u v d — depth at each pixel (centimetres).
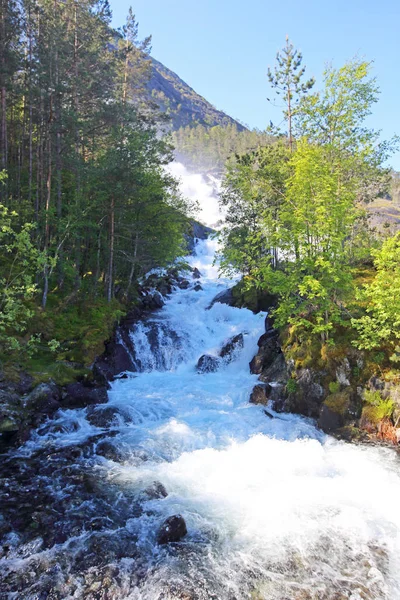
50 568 736
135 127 2638
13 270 2139
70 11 2678
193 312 2948
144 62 3578
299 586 707
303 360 1580
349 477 1115
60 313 2109
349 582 720
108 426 1430
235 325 2639
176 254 3216
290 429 1413
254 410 1590
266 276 1659
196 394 1781
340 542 830
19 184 2691
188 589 694
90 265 2909
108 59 3138
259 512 934
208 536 844
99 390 1659
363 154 1814
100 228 2547
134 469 1139
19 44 2544
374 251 1439
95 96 2603
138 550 795
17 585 693
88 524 870
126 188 2322
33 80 2248
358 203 2470
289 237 1631
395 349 1403
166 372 2241
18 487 1009
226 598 676
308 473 1138
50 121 2184
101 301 2433
